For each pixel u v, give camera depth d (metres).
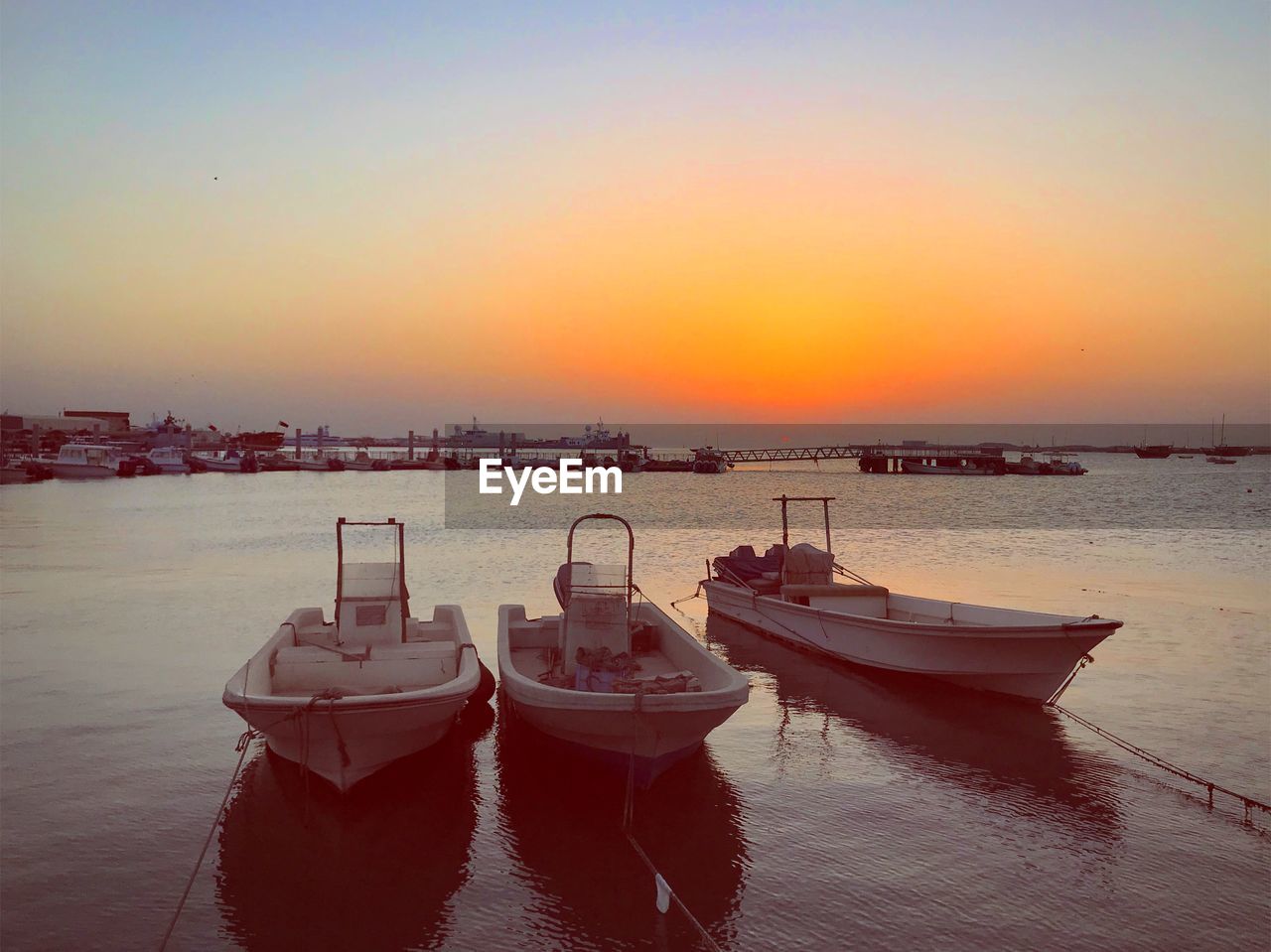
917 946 7.21
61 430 183.00
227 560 30.39
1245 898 7.95
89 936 7.25
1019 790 10.35
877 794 10.26
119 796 9.97
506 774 10.86
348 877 8.27
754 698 14.04
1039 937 7.34
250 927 7.41
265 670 10.74
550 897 7.93
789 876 8.36
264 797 9.98
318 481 98.06
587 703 9.41
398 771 10.37
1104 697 13.92
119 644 16.98
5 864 8.43
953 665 13.88
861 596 17.33
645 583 26.17
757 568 20.27
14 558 30.56
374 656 11.30
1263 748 11.67
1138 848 8.91
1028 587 24.86
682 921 7.53
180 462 113.88
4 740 11.68
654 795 10.23
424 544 36.81
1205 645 17.39
